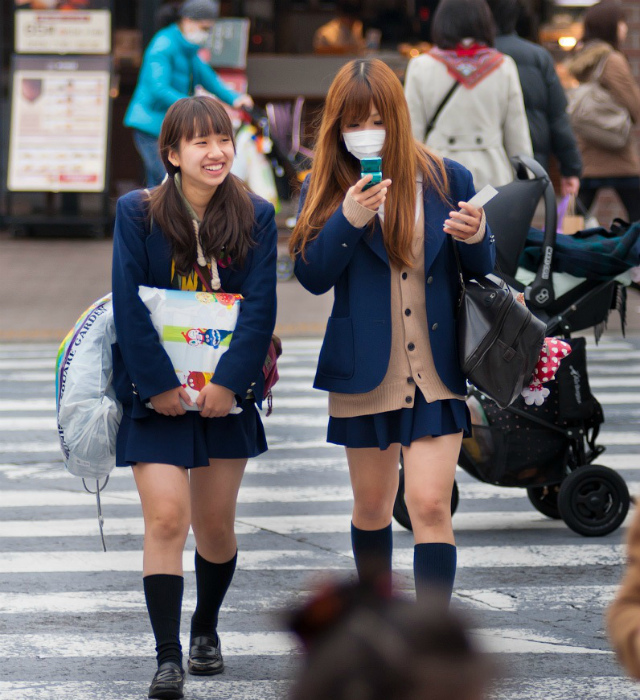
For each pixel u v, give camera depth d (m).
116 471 18.64
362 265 10.08
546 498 15.61
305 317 32.56
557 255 14.09
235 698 9.91
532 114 21.69
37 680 10.41
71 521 15.77
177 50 33.88
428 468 9.84
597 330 14.90
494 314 9.92
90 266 40.31
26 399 24.03
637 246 13.93
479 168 19.31
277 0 50.84
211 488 9.94
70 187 46.31
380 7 51.22
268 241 10.03
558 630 11.59
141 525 15.56
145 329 9.58
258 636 11.45
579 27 47.97
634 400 23.28
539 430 14.39
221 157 9.70
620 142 31.34
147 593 9.62
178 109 9.78
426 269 10.00
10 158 46.44
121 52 49.72
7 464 19.00
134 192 10.09
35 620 12.02
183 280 9.90
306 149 38.22
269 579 13.20
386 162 9.84
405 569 13.20
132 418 9.75
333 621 2.69
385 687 2.59
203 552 10.34
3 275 38.47
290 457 19.22
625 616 5.12
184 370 9.62
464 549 14.33
